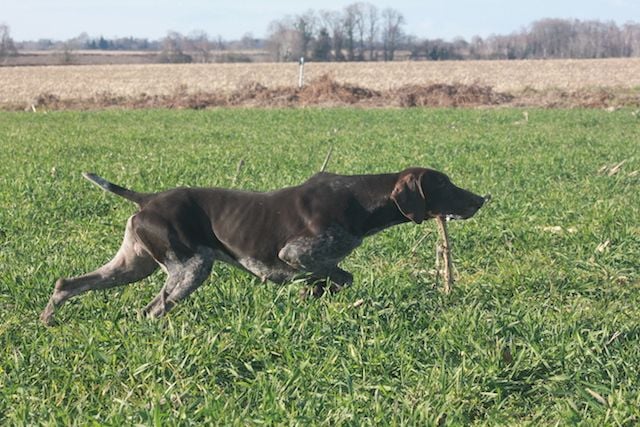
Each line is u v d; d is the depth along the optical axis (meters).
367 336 3.83
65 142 11.04
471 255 5.11
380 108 17.69
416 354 3.73
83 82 29.69
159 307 4.04
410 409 3.31
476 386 3.50
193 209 4.08
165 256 4.05
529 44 68.06
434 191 4.12
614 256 4.95
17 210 5.96
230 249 4.10
